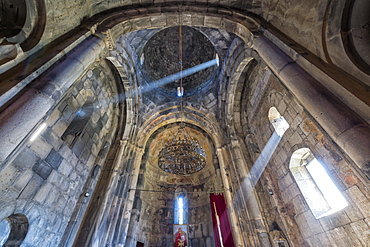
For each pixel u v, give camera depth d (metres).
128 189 9.11
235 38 8.87
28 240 4.75
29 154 4.90
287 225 6.56
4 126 3.05
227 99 10.68
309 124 5.52
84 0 5.77
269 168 7.77
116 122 10.33
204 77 13.82
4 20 4.09
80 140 7.27
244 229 7.39
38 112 3.52
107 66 9.12
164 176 14.24
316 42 4.32
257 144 9.00
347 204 4.45
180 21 7.23
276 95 7.29
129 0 6.85
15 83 3.49
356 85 3.32
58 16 4.98
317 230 5.34
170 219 12.36
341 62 3.73
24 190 4.69
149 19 7.00
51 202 5.61
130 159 9.97
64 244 5.98
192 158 14.32
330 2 3.92
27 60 4.02
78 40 5.23
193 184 14.05
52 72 4.24
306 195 5.83
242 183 8.33
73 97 6.76
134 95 10.80
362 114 2.96
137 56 10.66
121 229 7.82
